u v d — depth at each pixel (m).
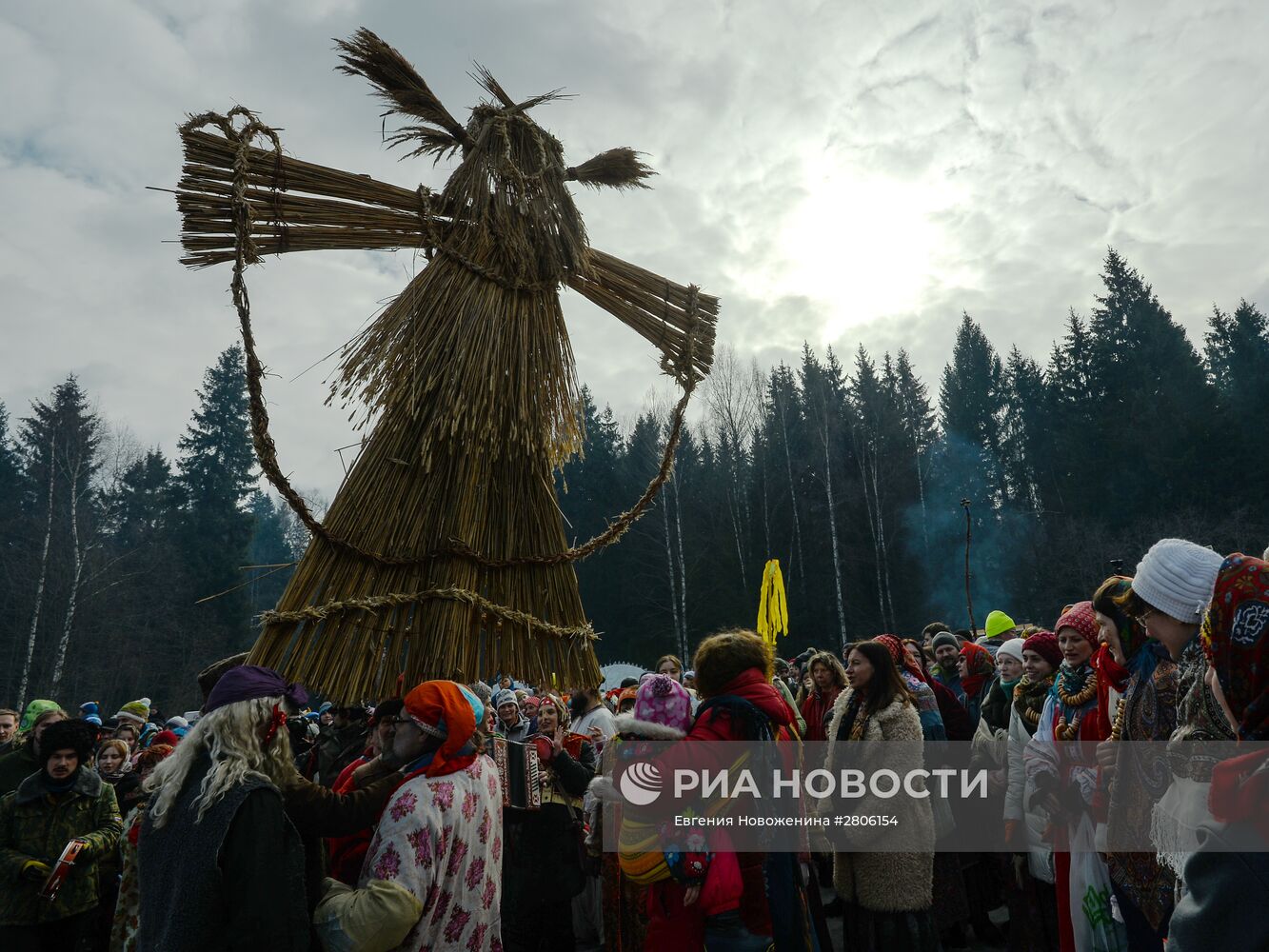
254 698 2.05
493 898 2.30
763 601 5.90
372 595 2.41
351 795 2.15
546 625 2.54
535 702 6.07
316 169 2.49
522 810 4.15
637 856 2.60
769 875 2.56
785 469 35.03
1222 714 1.67
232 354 42.66
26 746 4.52
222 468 41.00
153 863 1.89
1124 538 30.45
